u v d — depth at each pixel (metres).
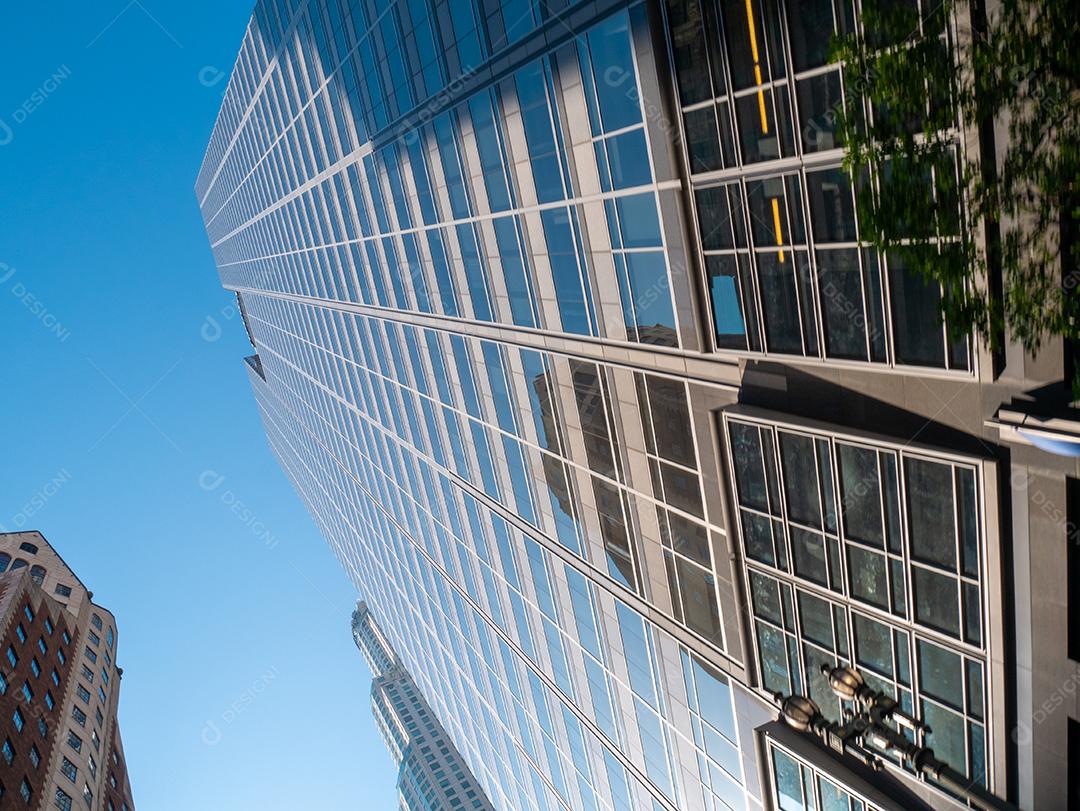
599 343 24.34
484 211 29.48
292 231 69.12
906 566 14.53
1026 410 11.29
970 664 13.95
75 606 58.91
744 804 26.22
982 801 13.02
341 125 44.88
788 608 18.98
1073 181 8.48
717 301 18.16
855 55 10.22
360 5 35.47
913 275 12.71
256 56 61.19
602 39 18.73
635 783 36.84
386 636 125.38
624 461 25.72
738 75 14.99
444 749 162.25
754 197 15.76
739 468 18.91
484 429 38.78
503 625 48.84
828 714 18.70
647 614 28.45
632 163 19.25
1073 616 12.03
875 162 10.54
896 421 14.05
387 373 54.62
